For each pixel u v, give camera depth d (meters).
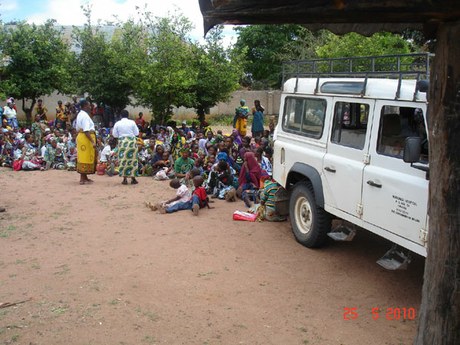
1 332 4.05
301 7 2.01
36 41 19.66
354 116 5.36
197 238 6.59
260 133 14.62
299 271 5.49
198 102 18.53
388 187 4.70
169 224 7.25
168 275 5.33
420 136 4.38
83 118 9.85
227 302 4.70
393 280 5.24
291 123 6.77
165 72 16.67
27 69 19.75
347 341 4.02
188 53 17.59
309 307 4.63
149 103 18.00
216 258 5.86
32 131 13.85
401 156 4.59
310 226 6.14
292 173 6.61
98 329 4.12
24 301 4.64
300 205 6.42
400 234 4.57
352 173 5.25
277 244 6.39
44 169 12.07
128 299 4.71
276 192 7.31
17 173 11.54
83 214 7.80
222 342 3.96
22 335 4.01
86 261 5.73
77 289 4.94
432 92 2.31
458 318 2.37
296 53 23.09
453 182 2.27
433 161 2.35
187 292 4.91
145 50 17.34
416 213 4.34
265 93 27.30
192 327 4.20
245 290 4.98
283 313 4.50
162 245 6.30
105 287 4.99
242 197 8.70
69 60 19.22
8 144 12.56
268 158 10.69
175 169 10.26
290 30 30.55
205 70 18.02
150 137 15.45
